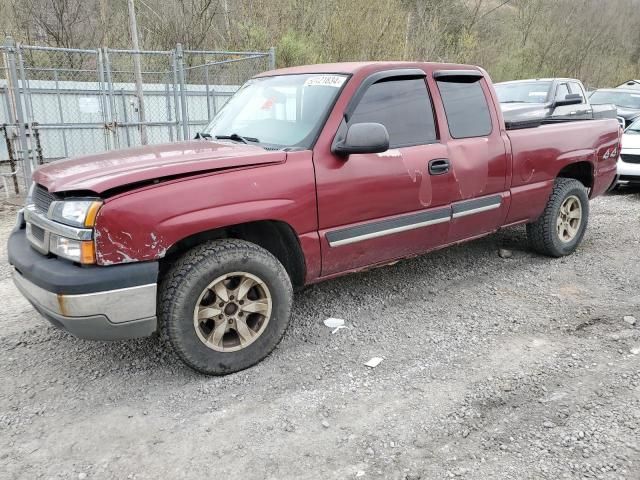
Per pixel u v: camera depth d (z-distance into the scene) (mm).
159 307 3240
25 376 3494
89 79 15938
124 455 2754
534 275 5207
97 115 13133
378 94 4023
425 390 3271
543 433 2857
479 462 2654
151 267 3043
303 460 2688
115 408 3146
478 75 4742
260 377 3436
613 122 6027
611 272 5273
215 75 15672
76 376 3492
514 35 27859
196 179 3180
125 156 3535
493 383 3330
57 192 3062
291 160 3518
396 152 4012
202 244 3355
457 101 4527
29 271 3121
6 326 4215
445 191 4336
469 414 3029
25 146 8875
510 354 3693
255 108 4309
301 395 3232
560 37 28969
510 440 2809
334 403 3150
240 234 3697
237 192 3279
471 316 4305
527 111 9469
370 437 2848
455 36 23297
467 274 5238
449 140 4387
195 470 2635
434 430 2898
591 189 5891
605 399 3143
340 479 2555
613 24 31453
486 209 4688
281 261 3828
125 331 3092
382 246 4070
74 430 2957
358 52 17203
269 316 3535
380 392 3258
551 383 3322
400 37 18062
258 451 2758
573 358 3619
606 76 31547
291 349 3789
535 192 5125
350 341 3904
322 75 4105
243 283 3426
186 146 3828
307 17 17250
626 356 3631
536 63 28156
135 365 3613
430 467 2627
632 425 2900
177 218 3084
